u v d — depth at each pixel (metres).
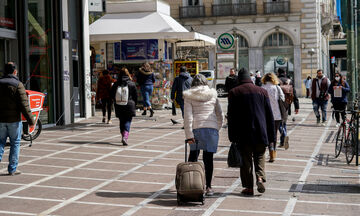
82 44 19.97
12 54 15.47
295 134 16.11
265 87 11.70
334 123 19.67
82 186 8.43
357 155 10.43
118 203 7.37
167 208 7.10
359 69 15.56
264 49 45.25
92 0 21.44
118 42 25.59
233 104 7.86
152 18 25.31
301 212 6.88
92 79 26.47
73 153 11.57
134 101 12.94
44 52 16.92
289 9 44.12
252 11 45.03
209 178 7.88
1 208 7.05
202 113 7.79
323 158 11.48
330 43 59.88
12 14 15.30
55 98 17.47
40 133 14.74
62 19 17.78
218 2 46.34
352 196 7.82
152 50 25.23
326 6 53.28
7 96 9.17
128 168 9.95
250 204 7.32
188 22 46.72
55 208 7.08
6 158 11.09
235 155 7.86
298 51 44.34
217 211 6.93
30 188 8.27
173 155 11.48
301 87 44.47
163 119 20.03
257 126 7.75
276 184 8.70
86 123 18.22
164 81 25.38
